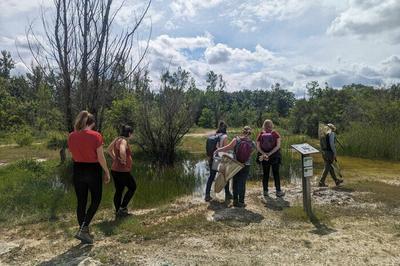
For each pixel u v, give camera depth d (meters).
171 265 4.95
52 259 5.15
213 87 63.72
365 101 32.44
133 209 7.97
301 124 43.34
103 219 7.04
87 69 11.68
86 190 5.75
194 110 15.09
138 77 14.30
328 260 5.12
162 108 14.58
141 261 5.07
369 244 5.71
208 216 7.24
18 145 23.53
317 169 13.05
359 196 8.68
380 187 9.65
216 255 5.29
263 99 93.12
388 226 6.61
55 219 7.09
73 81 11.77
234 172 7.78
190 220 6.87
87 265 4.90
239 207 7.89
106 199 8.20
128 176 7.09
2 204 7.79
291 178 11.42
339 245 5.67
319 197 8.65
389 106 24.06
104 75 11.82
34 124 32.66
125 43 12.03
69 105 11.85
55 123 15.54
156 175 11.70
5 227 6.61
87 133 5.64
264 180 8.88
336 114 40.75
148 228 6.41
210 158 8.56
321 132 10.02
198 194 9.38
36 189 8.96
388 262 5.05
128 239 5.90
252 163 12.14
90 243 5.70
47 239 5.98
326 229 6.44
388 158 15.84
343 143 17.41
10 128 33.94
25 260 5.15
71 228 6.47
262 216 7.22
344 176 11.58
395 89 31.27
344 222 6.84
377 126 18.72
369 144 16.47
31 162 12.81
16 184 9.58
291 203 8.23
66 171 11.95
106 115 16.81
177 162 14.95
